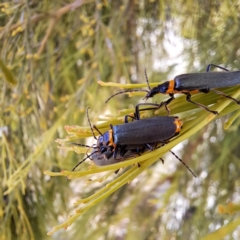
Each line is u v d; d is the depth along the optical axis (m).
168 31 0.27
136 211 0.37
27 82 0.22
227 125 0.17
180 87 0.17
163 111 0.17
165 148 0.16
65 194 0.29
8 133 0.23
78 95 0.23
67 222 0.16
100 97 0.26
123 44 0.26
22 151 0.23
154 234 0.34
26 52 0.22
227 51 0.24
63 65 0.25
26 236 0.22
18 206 0.23
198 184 0.31
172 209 0.32
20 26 0.22
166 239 0.32
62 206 0.27
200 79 0.17
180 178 0.33
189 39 0.26
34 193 0.25
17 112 0.22
